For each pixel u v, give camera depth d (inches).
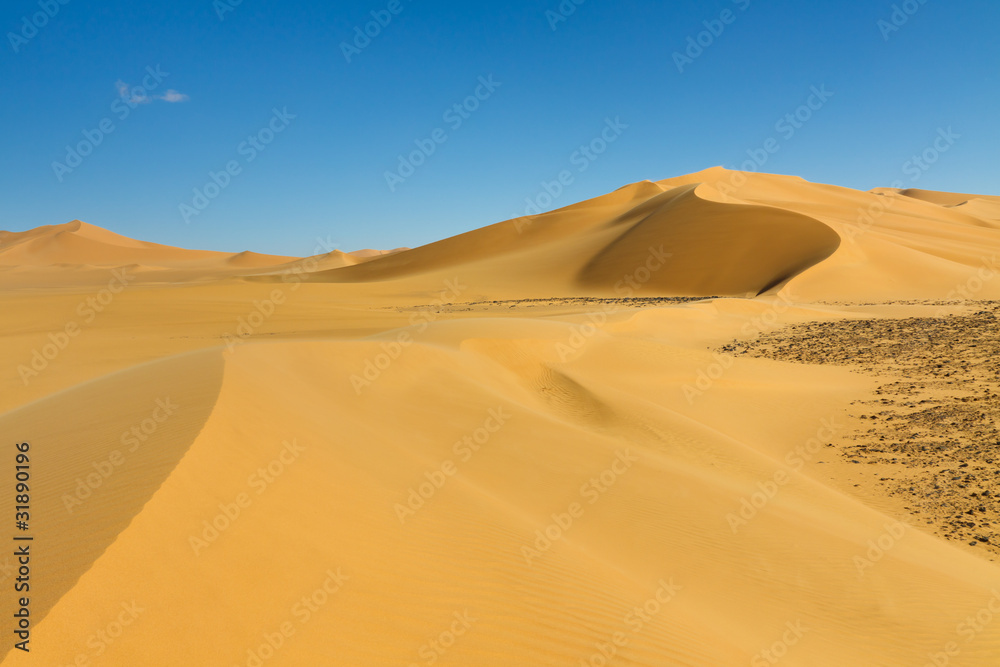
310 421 367.6
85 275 6491.1
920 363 832.3
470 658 164.9
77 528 180.9
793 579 289.3
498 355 824.3
